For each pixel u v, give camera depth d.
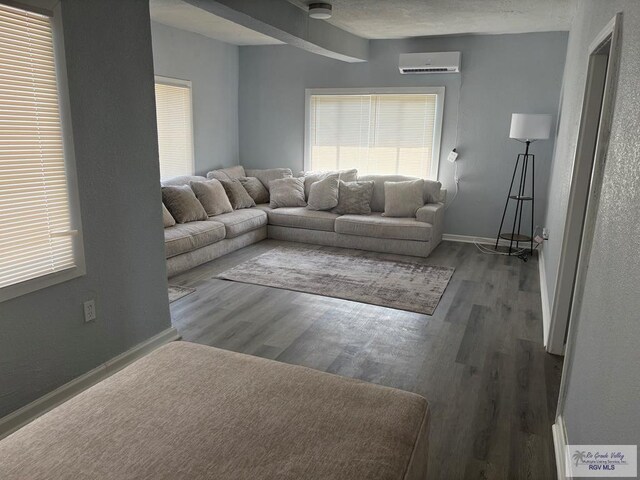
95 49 2.40
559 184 3.82
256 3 3.61
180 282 4.36
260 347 3.11
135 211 2.78
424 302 3.92
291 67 6.63
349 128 6.52
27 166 2.12
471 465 2.03
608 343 1.45
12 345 2.15
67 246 2.36
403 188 5.71
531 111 5.62
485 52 5.66
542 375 2.79
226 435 1.37
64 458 1.27
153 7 4.60
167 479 1.20
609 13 2.15
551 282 3.54
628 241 1.34
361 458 1.29
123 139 2.64
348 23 5.02
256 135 7.04
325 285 4.31
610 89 1.89
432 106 6.05
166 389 1.60
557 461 2.01
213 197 5.52
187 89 5.90
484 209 6.04
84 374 2.54
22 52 2.04
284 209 6.09
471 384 2.69
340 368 2.85
